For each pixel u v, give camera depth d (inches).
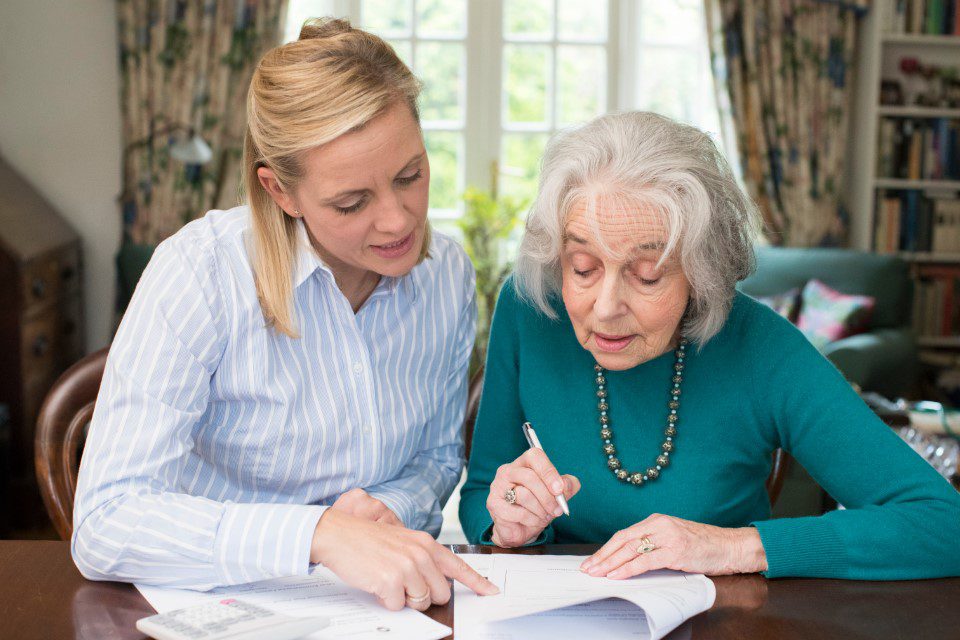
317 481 54.7
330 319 53.3
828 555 46.4
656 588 42.5
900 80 205.6
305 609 41.7
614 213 45.4
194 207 188.4
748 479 56.3
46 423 57.9
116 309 181.2
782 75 200.4
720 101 199.2
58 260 169.3
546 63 201.8
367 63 45.5
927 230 202.8
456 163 202.4
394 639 38.6
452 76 199.9
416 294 57.7
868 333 178.2
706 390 54.9
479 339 190.5
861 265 186.5
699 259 47.2
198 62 184.9
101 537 44.0
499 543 51.2
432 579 41.9
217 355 50.3
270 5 186.1
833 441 52.1
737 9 197.6
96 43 187.3
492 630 39.9
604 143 46.9
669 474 55.0
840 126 203.0
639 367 56.0
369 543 42.3
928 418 103.5
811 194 204.4
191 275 49.4
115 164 190.4
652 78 206.2
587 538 56.6
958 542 47.3
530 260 53.0
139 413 46.9
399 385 57.2
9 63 186.2
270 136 45.9
